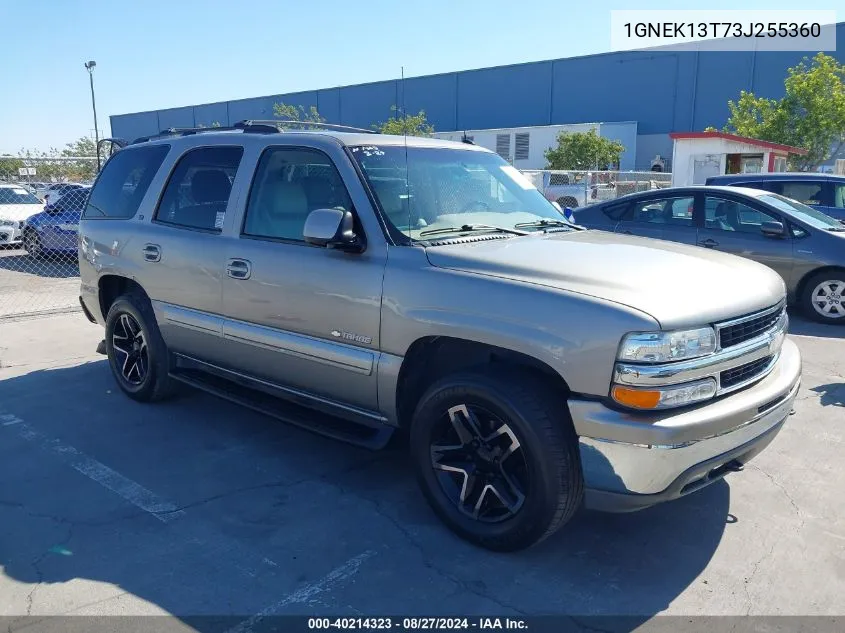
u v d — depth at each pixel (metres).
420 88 47.28
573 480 3.14
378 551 3.46
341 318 3.83
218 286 4.52
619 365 2.93
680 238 9.23
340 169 3.96
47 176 26.67
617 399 2.95
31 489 4.09
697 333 3.01
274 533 3.62
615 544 3.54
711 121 37.25
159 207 5.13
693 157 19.47
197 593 3.10
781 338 3.68
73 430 5.00
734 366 3.19
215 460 4.52
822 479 4.27
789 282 8.67
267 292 4.20
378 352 3.71
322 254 3.93
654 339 2.91
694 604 3.07
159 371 5.29
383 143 4.23
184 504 3.92
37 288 11.40
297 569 3.30
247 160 4.50
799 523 3.76
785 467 4.43
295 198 4.17
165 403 5.57
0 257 15.45
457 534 3.55
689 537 3.62
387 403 3.74
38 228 14.26
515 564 3.35
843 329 8.30
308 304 3.98
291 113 42.25
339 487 4.15
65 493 4.04
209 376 5.01
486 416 3.36
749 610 3.03
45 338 7.69
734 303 3.24
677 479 2.98
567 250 3.67
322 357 3.96
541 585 3.19
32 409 5.42
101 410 5.41
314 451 4.68
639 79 39.22
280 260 4.11
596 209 10.00
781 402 3.47
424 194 4.06
